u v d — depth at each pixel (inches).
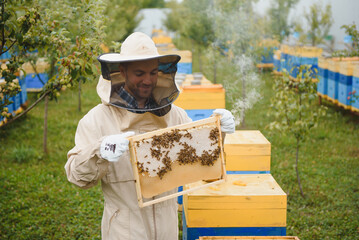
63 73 137.8
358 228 180.5
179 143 90.7
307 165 267.3
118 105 88.7
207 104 266.5
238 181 145.7
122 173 95.3
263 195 131.8
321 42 608.1
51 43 145.8
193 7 540.7
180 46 871.7
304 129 216.8
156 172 89.0
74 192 229.1
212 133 93.7
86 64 131.9
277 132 341.1
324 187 229.9
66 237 178.2
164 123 97.0
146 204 87.6
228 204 132.6
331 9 587.5
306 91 229.9
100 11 180.5
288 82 221.0
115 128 95.9
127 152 95.5
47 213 202.8
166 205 99.1
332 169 258.4
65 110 441.4
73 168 87.5
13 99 368.5
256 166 170.9
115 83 88.0
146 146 87.4
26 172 259.3
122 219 95.5
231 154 169.9
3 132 342.0
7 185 235.0
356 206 204.8
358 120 377.1
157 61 88.9
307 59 480.4
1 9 128.3
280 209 132.7
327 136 329.7
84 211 203.5
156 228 97.2
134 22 665.0
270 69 657.0
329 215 195.2
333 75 397.1
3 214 198.8
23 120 386.3
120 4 631.8
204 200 132.3
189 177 93.7
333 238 172.7
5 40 136.9
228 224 133.7
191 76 371.6
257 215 133.0
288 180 241.6
